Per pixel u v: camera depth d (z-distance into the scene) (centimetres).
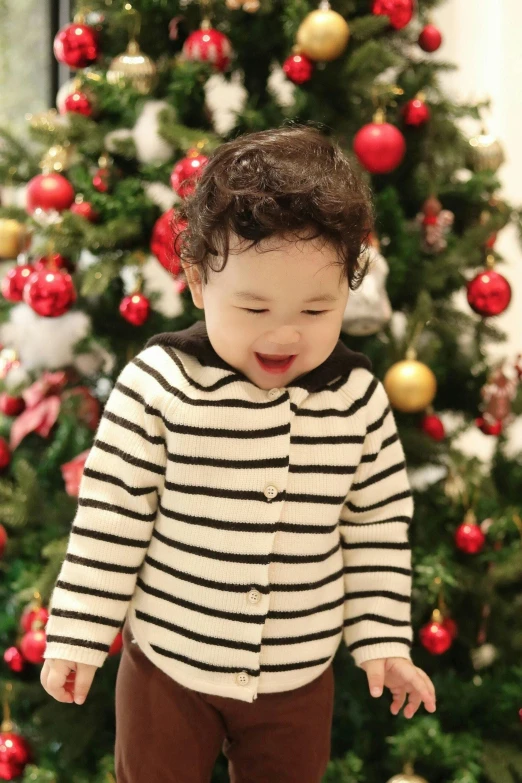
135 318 126
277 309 76
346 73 125
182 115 129
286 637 85
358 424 88
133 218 127
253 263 74
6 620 137
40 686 132
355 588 92
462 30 193
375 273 119
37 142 139
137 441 84
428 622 132
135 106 130
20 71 202
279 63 135
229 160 79
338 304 80
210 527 83
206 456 82
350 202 77
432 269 133
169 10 128
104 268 124
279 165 76
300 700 87
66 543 125
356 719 131
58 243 123
